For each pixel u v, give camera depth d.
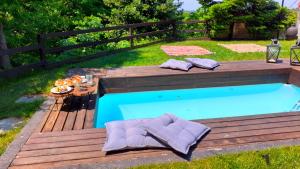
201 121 3.84
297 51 8.88
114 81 6.04
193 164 2.85
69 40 9.27
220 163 2.86
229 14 11.88
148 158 2.94
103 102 6.04
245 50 9.19
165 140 3.08
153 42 10.73
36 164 2.81
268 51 7.28
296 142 3.28
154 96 6.26
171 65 6.66
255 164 2.85
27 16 7.59
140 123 3.51
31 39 8.18
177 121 3.58
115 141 3.12
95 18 11.52
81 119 3.93
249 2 11.92
